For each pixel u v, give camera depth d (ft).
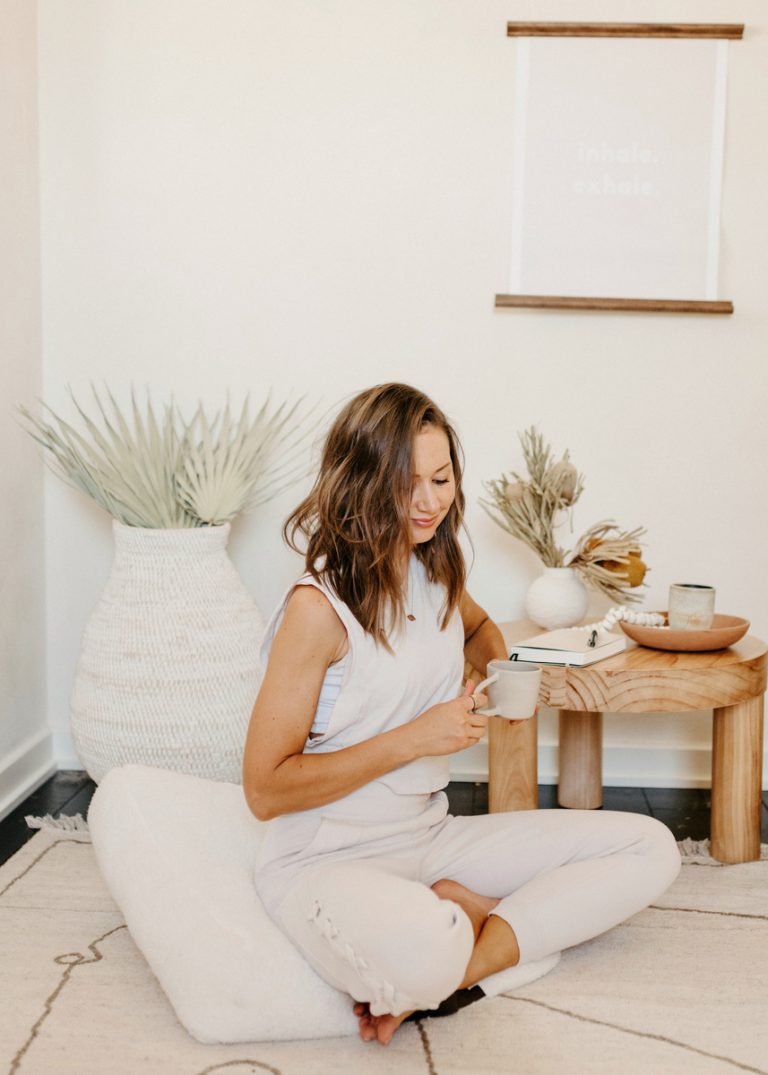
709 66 8.46
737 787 6.89
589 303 8.56
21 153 8.39
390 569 4.83
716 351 8.66
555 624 7.67
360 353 8.82
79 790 8.56
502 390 8.78
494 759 7.00
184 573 7.57
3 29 7.96
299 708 4.75
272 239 8.79
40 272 8.85
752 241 8.58
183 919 4.99
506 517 8.18
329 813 5.02
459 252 8.71
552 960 5.32
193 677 7.39
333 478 4.84
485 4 8.55
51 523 9.05
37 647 8.88
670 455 8.75
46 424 8.91
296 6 8.62
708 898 6.33
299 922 4.68
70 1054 4.52
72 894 6.31
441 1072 4.42
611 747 8.90
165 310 8.87
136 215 8.80
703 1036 4.73
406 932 4.20
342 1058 4.52
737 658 6.79
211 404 8.91
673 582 8.83
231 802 6.04
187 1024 4.66
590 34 8.48
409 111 8.64
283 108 8.70
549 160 8.59
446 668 5.17
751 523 8.76
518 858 5.30
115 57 8.69
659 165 8.55
